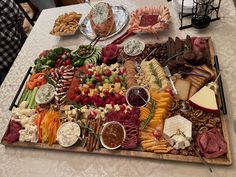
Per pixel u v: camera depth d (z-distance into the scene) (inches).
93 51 63.2
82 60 62.5
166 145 45.9
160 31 64.6
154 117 48.9
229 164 41.9
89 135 50.0
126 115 50.1
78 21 72.0
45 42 72.2
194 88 51.3
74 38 70.6
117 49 61.4
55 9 80.4
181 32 63.2
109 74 57.9
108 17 67.2
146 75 55.0
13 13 80.0
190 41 57.9
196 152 43.8
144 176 44.7
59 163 49.6
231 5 64.9
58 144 51.2
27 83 62.2
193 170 43.5
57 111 55.6
